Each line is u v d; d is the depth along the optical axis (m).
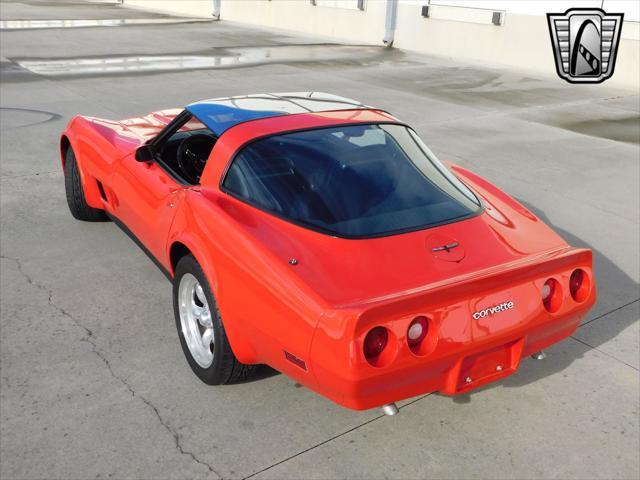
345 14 20.22
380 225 3.09
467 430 3.25
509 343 3.01
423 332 2.69
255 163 3.33
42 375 3.46
